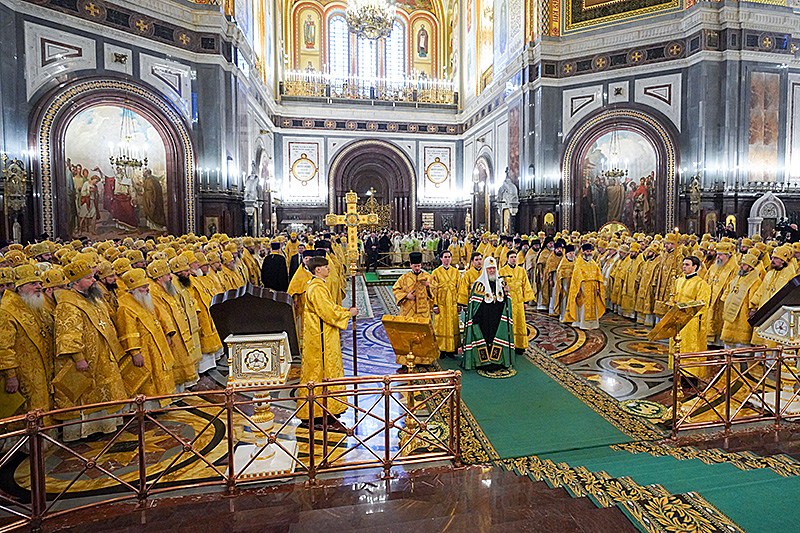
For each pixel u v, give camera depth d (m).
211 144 17.12
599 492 3.20
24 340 4.54
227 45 17.81
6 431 4.43
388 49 32.22
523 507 3.02
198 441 4.86
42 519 3.14
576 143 20.53
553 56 20.52
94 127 15.12
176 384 5.93
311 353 5.07
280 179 29.22
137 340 5.20
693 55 18.09
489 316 7.07
